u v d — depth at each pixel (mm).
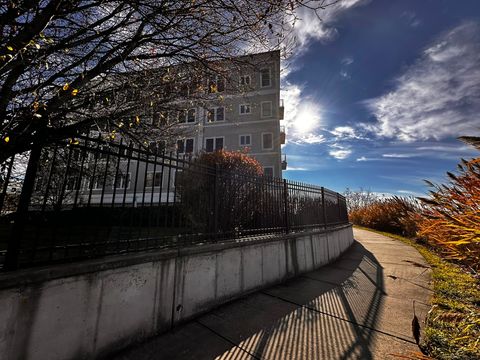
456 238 2336
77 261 2318
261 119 23844
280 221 5543
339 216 9414
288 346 2605
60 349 2008
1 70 2324
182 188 4023
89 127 4203
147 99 4332
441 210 2451
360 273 5691
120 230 2773
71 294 2107
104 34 3277
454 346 2428
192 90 4453
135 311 2594
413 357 1957
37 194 3064
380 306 3697
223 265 3748
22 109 2686
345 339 2746
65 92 3213
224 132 24266
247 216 4777
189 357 2383
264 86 24266
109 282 2389
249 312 3453
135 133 5055
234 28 3123
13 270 1927
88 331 2201
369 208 19266
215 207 4031
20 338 1794
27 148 2461
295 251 5527
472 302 3400
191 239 3570
